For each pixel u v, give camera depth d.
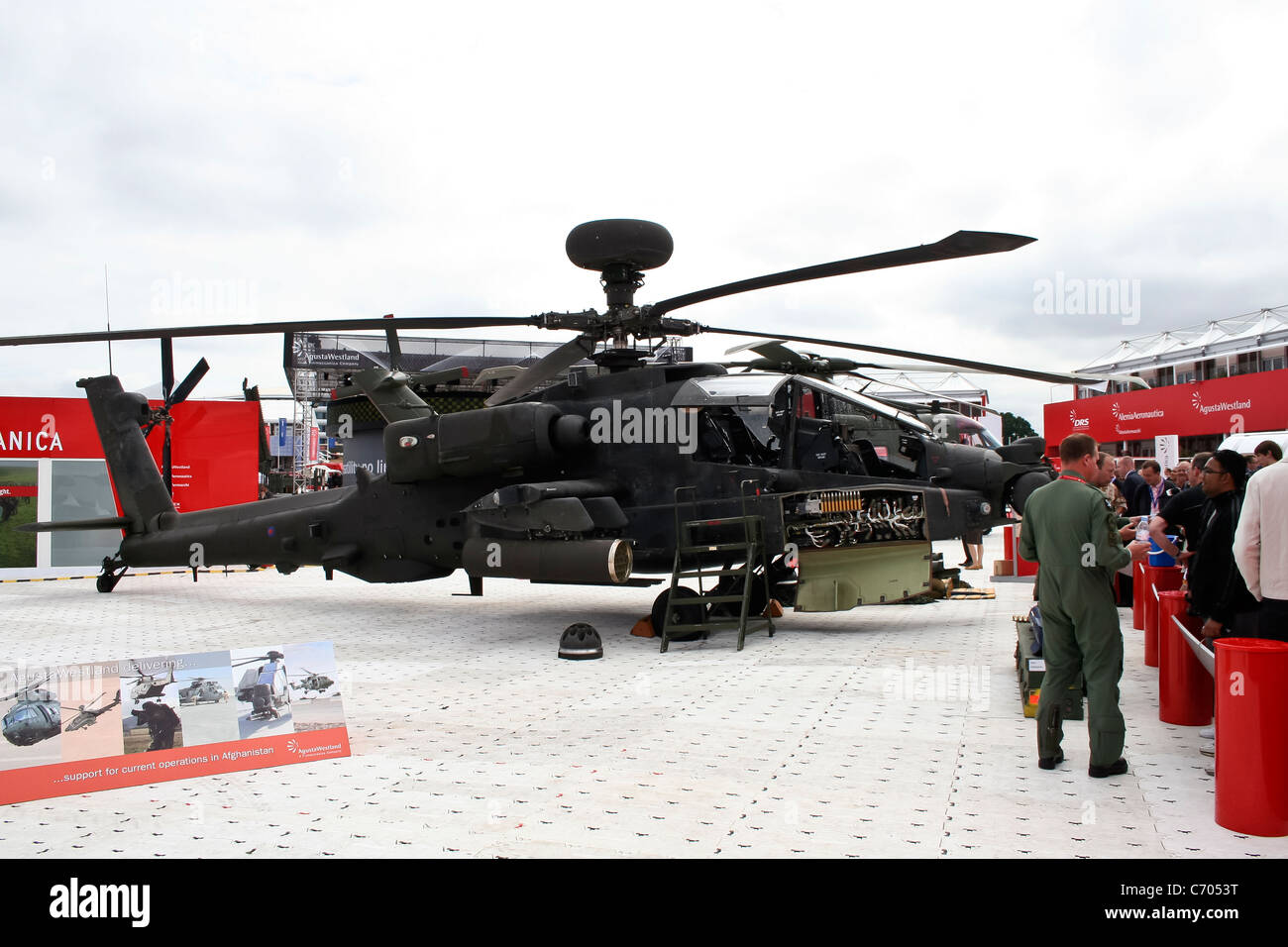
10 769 4.22
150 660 4.66
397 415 10.24
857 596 8.82
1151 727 5.43
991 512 8.88
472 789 4.31
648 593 13.12
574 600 12.34
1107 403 25.05
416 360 28.27
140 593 13.18
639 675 7.10
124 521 12.75
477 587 10.25
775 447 9.20
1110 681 4.40
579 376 9.73
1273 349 23.11
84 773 4.33
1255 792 3.65
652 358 9.89
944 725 5.45
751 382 8.66
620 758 4.82
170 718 4.59
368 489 10.51
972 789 4.27
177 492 16.55
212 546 11.91
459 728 5.47
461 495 9.89
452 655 8.07
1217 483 5.36
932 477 8.91
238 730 4.71
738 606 9.40
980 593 11.54
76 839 3.74
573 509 8.43
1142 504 11.50
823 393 8.98
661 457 9.23
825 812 3.96
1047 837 3.66
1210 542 5.36
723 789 4.28
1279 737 3.62
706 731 5.36
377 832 3.78
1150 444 23.84
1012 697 6.16
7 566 15.25
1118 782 4.38
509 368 9.94
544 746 5.07
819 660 7.59
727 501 8.90
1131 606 10.78
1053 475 9.05
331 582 14.77
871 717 5.65
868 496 8.66
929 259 6.30
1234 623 5.26
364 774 4.58
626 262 8.11
